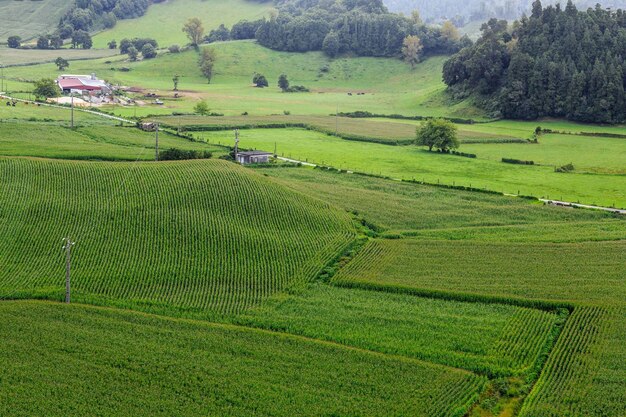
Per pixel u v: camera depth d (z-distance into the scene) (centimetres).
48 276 9306
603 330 8094
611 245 11062
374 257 10450
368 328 8156
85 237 10488
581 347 7675
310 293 9194
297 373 6994
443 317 8494
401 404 6506
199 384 6744
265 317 8394
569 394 6706
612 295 9119
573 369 7194
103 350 7300
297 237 11019
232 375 6912
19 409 6225
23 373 6775
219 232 10831
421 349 7619
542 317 8519
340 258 10362
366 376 7006
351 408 6400
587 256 10581
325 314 8531
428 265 10181
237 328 8000
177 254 10150
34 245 10175
